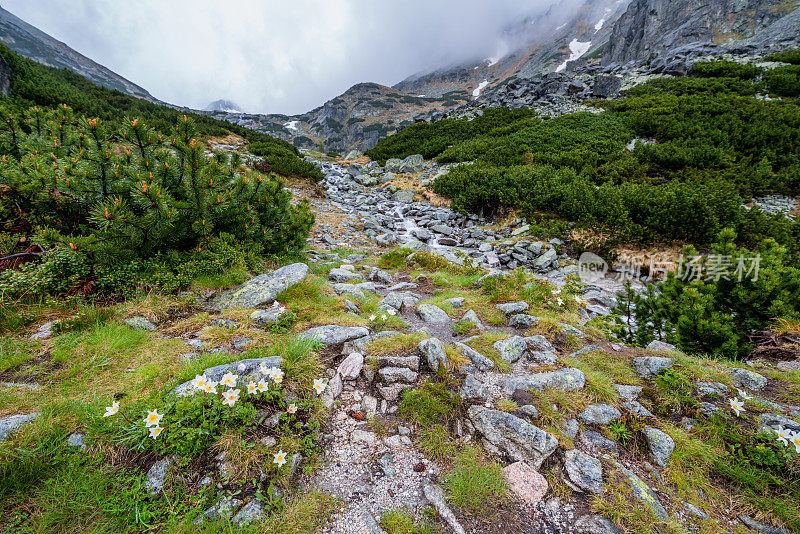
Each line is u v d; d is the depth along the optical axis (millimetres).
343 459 2725
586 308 7023
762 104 20266
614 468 2699
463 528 2246
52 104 17906
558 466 2693
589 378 3596
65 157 5938
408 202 19344
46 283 4359
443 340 4574
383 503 2398
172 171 5598
